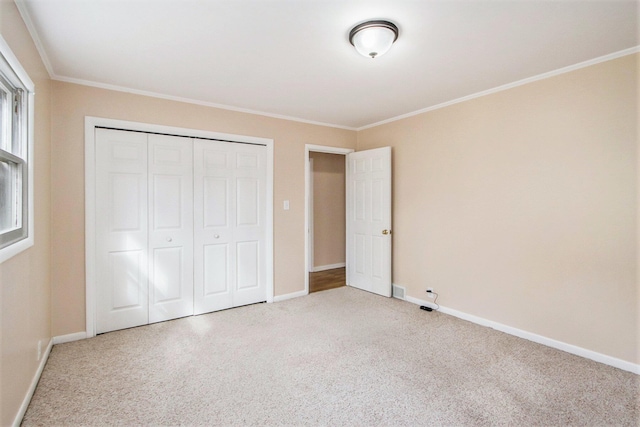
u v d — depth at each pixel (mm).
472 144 3217
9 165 1741
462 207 3320
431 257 3639
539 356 2504
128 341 2762
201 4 1726
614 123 2338
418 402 1929
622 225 2316
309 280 4992
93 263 2844
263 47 2211
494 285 3064
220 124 3502
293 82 2850
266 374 2240
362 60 2410
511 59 2408
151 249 3162
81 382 2123
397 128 4016
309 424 1738
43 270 2336
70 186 2732
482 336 2883
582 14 1823
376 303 3840
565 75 2568
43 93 2350
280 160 3953
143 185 3109
